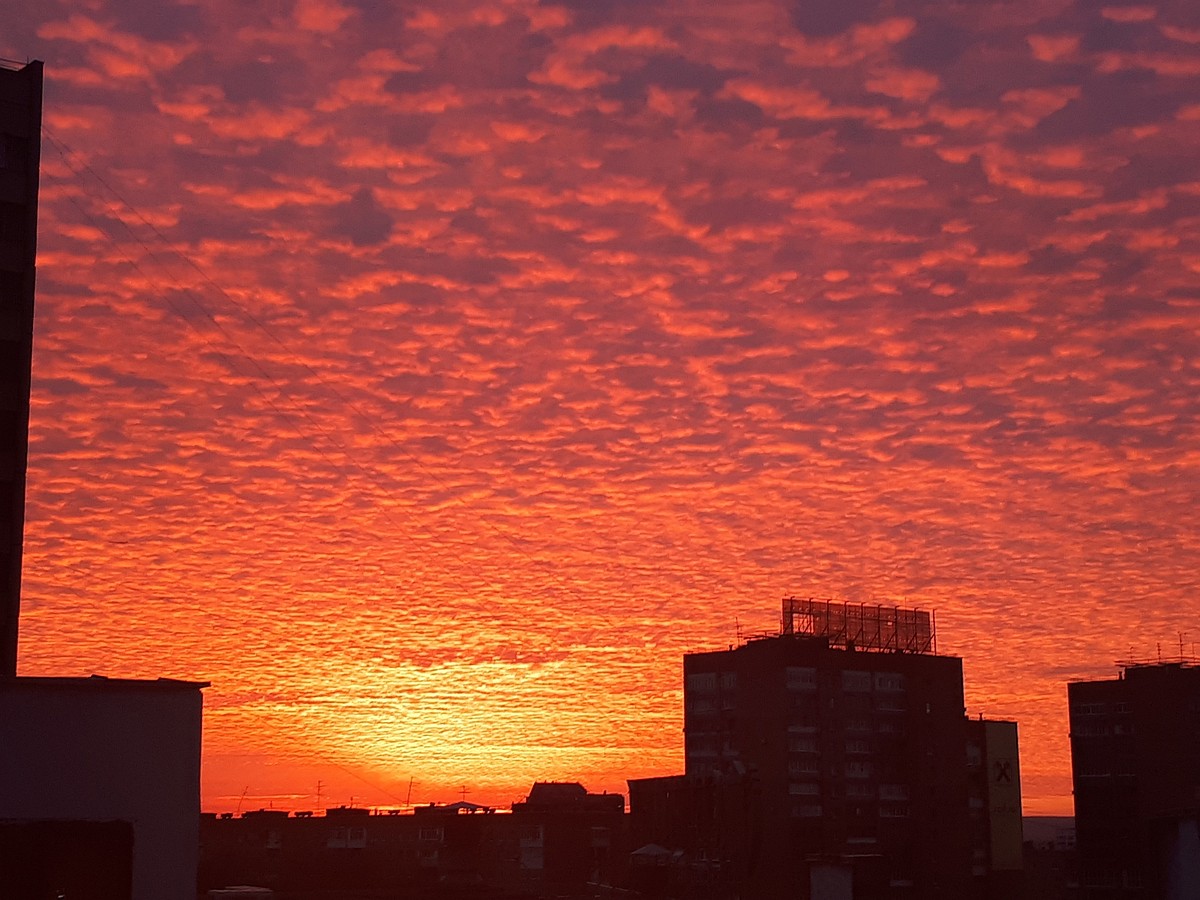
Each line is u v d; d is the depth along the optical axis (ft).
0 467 261.03
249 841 509.35
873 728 501.15
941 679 521.65
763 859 473.26
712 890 464.65
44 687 184.75
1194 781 467.52
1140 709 483.92
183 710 192.54
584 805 592.19
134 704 189.47
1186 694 474.49
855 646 516.32
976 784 549.54
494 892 484.33
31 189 272.92
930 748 510.58
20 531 259.80
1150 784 476.13
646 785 509.35
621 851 533.14
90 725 186.60
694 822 484.33
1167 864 387.14
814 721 488.44
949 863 503.20
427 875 524.93
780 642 490.08
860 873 469.57
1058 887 549.95
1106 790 487.20
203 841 504.84
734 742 496.23
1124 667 492.54
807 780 481.46
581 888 518.37
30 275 269.85
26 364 266.57
